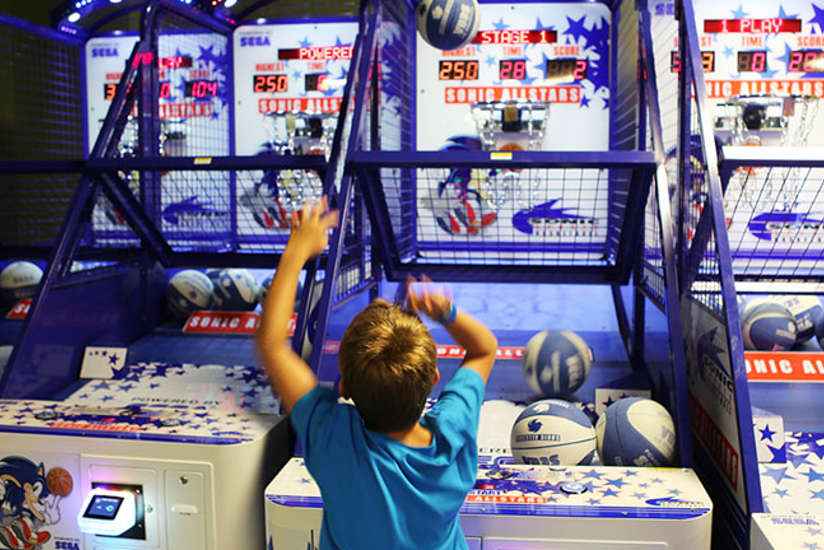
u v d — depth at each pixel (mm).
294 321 3945
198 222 4324
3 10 5008
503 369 3670
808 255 3828
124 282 3977
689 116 3119
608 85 4164
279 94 4469
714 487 2750
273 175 4262
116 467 2662
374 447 1474
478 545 2303
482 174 4109
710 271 2875
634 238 3514
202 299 4191
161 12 4207
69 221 3539
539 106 4148
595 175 4055
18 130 4809
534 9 4176
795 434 3025
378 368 1435
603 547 2275
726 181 2980
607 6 4129
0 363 3732
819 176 3744
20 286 4469
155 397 3451
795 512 2566
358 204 3730
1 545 2807
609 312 4074
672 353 2855
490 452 3037
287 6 4461
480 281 3971
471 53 4227
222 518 2623
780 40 3967
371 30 3562
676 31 3555
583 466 2641
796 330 3467
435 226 4066
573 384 3316
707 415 2855
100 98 4707
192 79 4531
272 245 4418
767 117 3877
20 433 2721
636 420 2709
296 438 2951
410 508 1454
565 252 4152
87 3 4461
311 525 2348
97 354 3654
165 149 4574
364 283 3861
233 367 3709
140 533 2680
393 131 4125
